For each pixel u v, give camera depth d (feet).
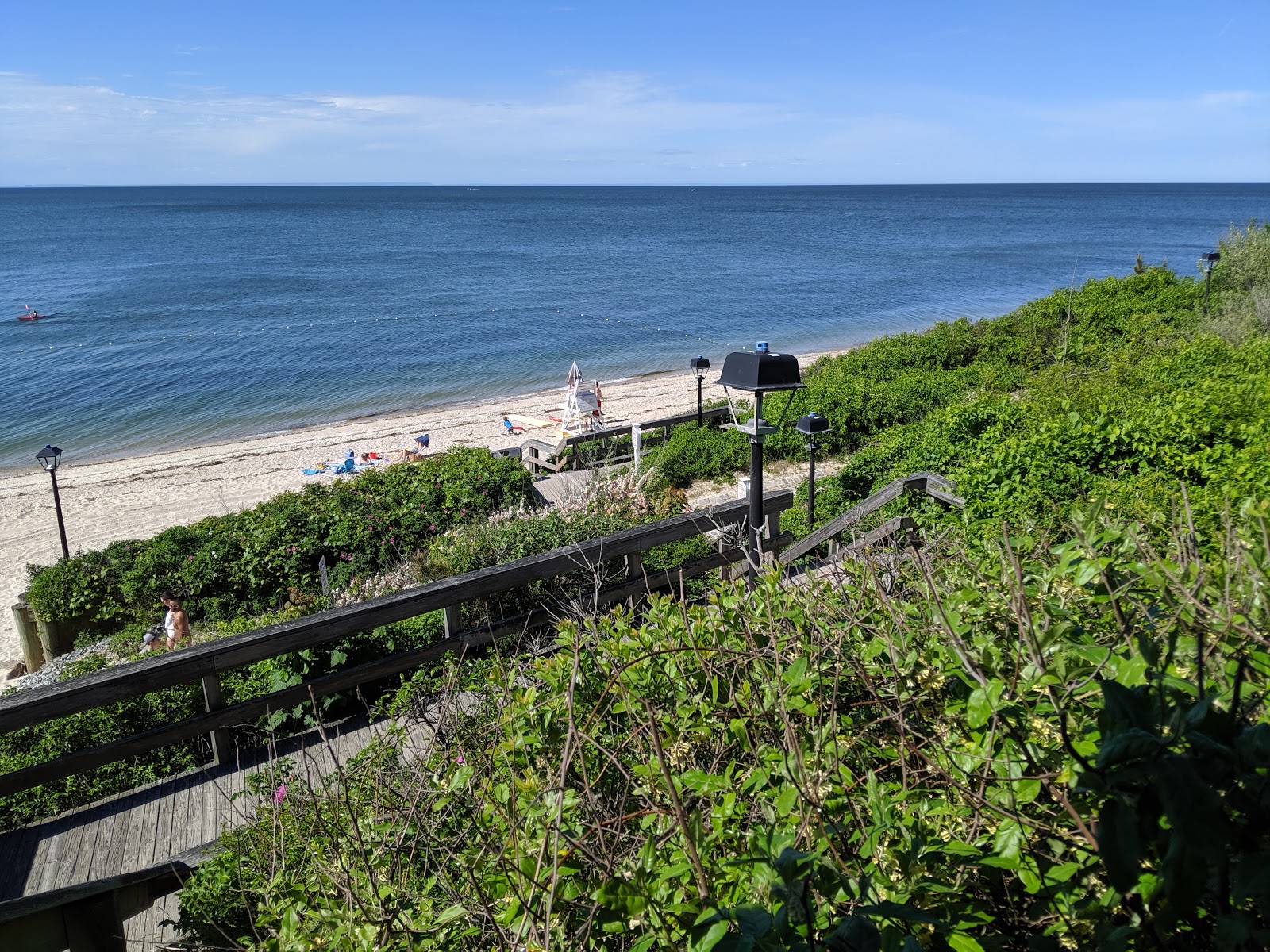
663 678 9.00
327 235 407.64
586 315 177.47
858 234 399.24
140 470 80.69
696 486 58.70
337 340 151.23
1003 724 5.97
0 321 169.37
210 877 11.26
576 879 6.66
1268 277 74.28
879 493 24.57
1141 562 8.28
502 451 69.77
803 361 128.67
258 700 16.31
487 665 14.94
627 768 7.82
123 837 14.55
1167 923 4.20
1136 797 4.50
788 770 6.25
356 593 28.32
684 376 123.65
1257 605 5.96
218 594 43.14
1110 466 23.48
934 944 5.22
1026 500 22.26
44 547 62.95
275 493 72.84
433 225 483.10
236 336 153.28
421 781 9.61
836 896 5.58
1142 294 84.89
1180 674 5.99
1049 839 5.57
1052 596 7.86
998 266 260.21
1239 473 19.72
